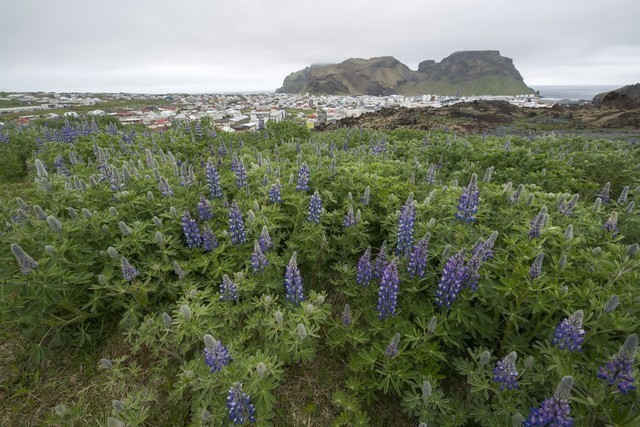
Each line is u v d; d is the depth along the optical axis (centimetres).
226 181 876
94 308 488
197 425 374
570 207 644
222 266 571
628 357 284
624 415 310
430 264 563
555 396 289
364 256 523
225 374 392
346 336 484
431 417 389
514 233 633
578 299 448
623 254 504
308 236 644
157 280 565
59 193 622
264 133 1869
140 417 386
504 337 462
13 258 479
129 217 648
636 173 1088
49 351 474
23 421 420
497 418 370
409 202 578
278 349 453
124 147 1242
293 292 491
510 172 1049
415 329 461
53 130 1750
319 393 466
